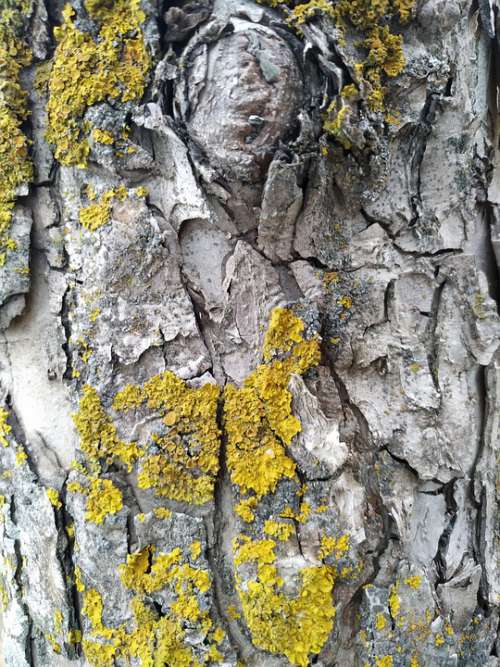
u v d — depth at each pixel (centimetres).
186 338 21
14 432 22
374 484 22
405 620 21
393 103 22
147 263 21
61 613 22
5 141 22
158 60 21
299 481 21
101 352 21
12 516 23
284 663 20
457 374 23
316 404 21
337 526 21
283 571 20
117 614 21
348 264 22
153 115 21
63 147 21
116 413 21
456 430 22
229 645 20
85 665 22
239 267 22
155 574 21
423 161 23
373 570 21
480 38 24
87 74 21
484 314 22
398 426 22
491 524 23
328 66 21
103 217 21
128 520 21
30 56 22
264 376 21
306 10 21
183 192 21
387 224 22
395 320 22
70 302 22
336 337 22
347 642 21
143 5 21
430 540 22
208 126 21
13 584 23
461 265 22
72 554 22
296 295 22
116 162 21
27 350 23
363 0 21
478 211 24
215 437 21
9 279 22
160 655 20
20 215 22
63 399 22
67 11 21
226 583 21
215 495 21
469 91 23
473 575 22
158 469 21
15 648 23
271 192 21
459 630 22
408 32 22
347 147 21
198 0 21
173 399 21
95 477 21
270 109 21
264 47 21
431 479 22
